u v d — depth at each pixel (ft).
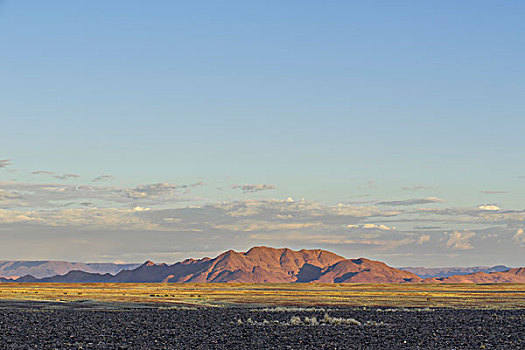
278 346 164.35
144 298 419.54
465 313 309.42
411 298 460.14
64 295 452.35
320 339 180.96
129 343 169.68
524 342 177.47
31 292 519.19
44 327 213.46
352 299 438.40
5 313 275.59
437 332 205.98
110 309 325.01
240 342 173.06
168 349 157.17
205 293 543.39
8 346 158.20
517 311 328.08
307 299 434.71
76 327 215.51
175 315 281.54
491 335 197.67
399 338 185.57
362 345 168.04
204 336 188.75
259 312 309.22
